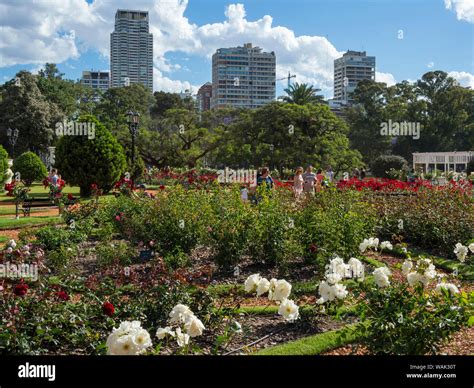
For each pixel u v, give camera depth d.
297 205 8.43
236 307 4.77
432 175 24.41
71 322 4.19
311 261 7.19
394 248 8.23
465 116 47.69
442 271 7.16
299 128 32.22
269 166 32.97
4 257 4.90
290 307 3.72
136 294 4.86
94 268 7.14
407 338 3.64
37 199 13.41
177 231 7.68
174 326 4.49
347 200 8.56
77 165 17.38
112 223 9.70
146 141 32.72
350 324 4.74
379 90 47.12
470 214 8.62
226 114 45.75
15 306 3.98
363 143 47.31
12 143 28.17
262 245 7.24
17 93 40.06
